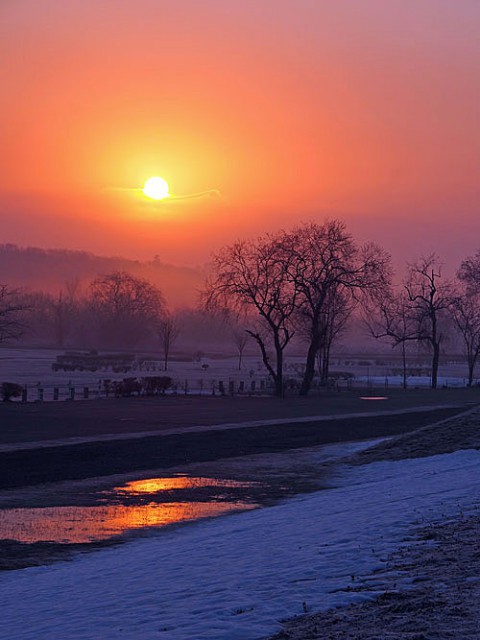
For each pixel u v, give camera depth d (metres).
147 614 11.91
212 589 13.25
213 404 71.31
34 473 33.44
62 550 20.72
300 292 91.75
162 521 24.66
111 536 22.48
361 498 25.02
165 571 15.65
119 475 33.53
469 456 35.00
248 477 33.59
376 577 12.98
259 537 19.02
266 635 10.07
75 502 27.81
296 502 27.02
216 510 26.50
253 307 93.25
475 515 18.86
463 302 123.56
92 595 14.00
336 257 92.69
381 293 94.69
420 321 115.88
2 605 14.07
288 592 12.40
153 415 59.12
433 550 14.97
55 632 11.37
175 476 33.59
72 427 50.00
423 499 22.77
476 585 11.48
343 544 16.69
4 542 21.66
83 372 130.38
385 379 119.25
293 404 72.31
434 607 10.44
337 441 45.41
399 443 40.19
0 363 149.00
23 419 54.72
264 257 92.12
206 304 95.19
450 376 142.50
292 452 41.03
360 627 9.88
